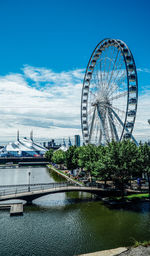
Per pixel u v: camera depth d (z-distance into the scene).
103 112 78.88
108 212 45.03
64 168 139.25
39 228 36.31
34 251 28.56
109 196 57.62
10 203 50.97
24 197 49.88
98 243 30.72
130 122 67.94
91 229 35.88
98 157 65.81
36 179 93.31
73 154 95.31
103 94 78.81
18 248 29.41
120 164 54.22
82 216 42.44
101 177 56.94
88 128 88.81
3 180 90.50
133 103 66.75
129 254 25.73
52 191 52.84
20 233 34.28
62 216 42.44
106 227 36.72
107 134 76.38
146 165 61.78
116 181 54.69
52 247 29.67
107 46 81.94
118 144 57.34
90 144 78.62
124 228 36.22
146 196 56.47
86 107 98.62
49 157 198.25
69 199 56.78
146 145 63.66
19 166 177.50
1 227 36.69
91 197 59.16
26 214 43.53
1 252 28.36
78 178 84.94
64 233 34.28
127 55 68.81
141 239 31.81
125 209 47.16
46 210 46.34
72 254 27.69
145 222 39.00
